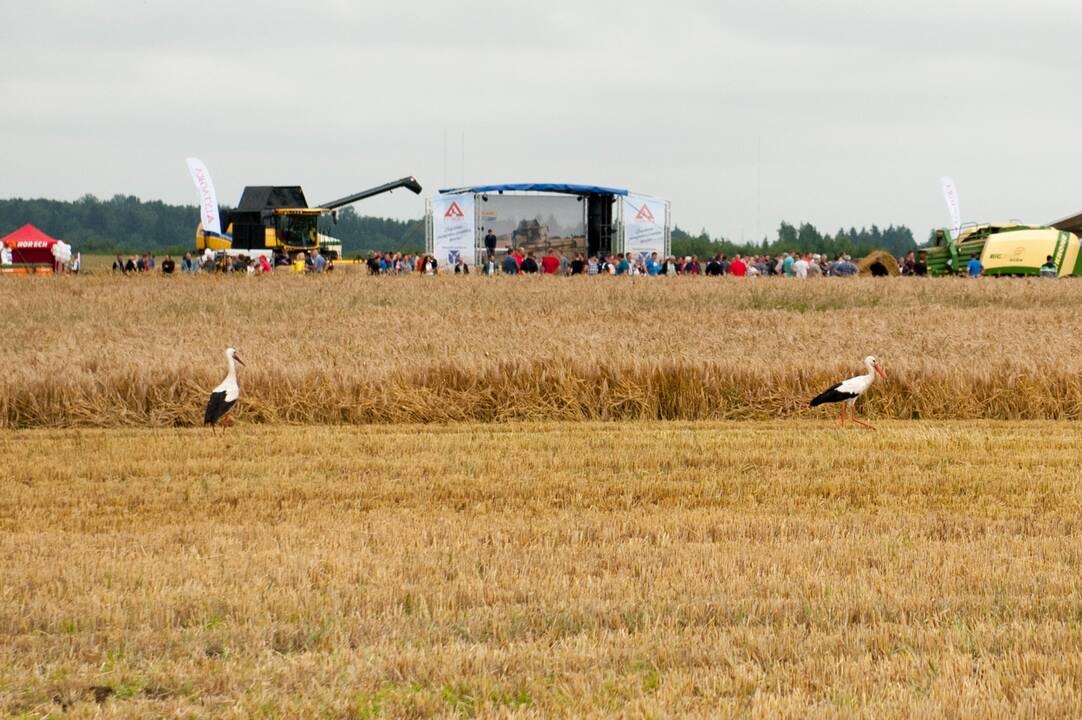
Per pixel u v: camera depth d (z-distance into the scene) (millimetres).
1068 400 39281
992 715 12539
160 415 37062
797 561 18922
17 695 13438
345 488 26000
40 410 36906
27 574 18078
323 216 139250
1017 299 82188
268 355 44344
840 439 32875
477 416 38406
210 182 119062
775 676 13773
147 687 13797
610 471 28031
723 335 52094
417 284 90000
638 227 115250
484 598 17000
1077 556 19406
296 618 16141
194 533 21359
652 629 15578
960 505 24078
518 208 112438
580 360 39938
